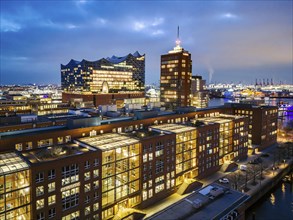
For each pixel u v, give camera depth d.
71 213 59.44
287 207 83.31
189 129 92.94
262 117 140.12
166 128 95.19
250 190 86.69
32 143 67.94
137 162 73.50
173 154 84.75
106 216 67.81
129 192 72.31
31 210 52.50
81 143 71.56
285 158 123.50
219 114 142.25
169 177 83.88
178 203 63.53
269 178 98.38
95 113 116.12
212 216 57.28
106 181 67.94
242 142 123.69
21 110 169.12
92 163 62.81
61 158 57.03
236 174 102.81
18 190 51.09
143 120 99.31
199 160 96.69
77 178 60.00
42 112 175.25
